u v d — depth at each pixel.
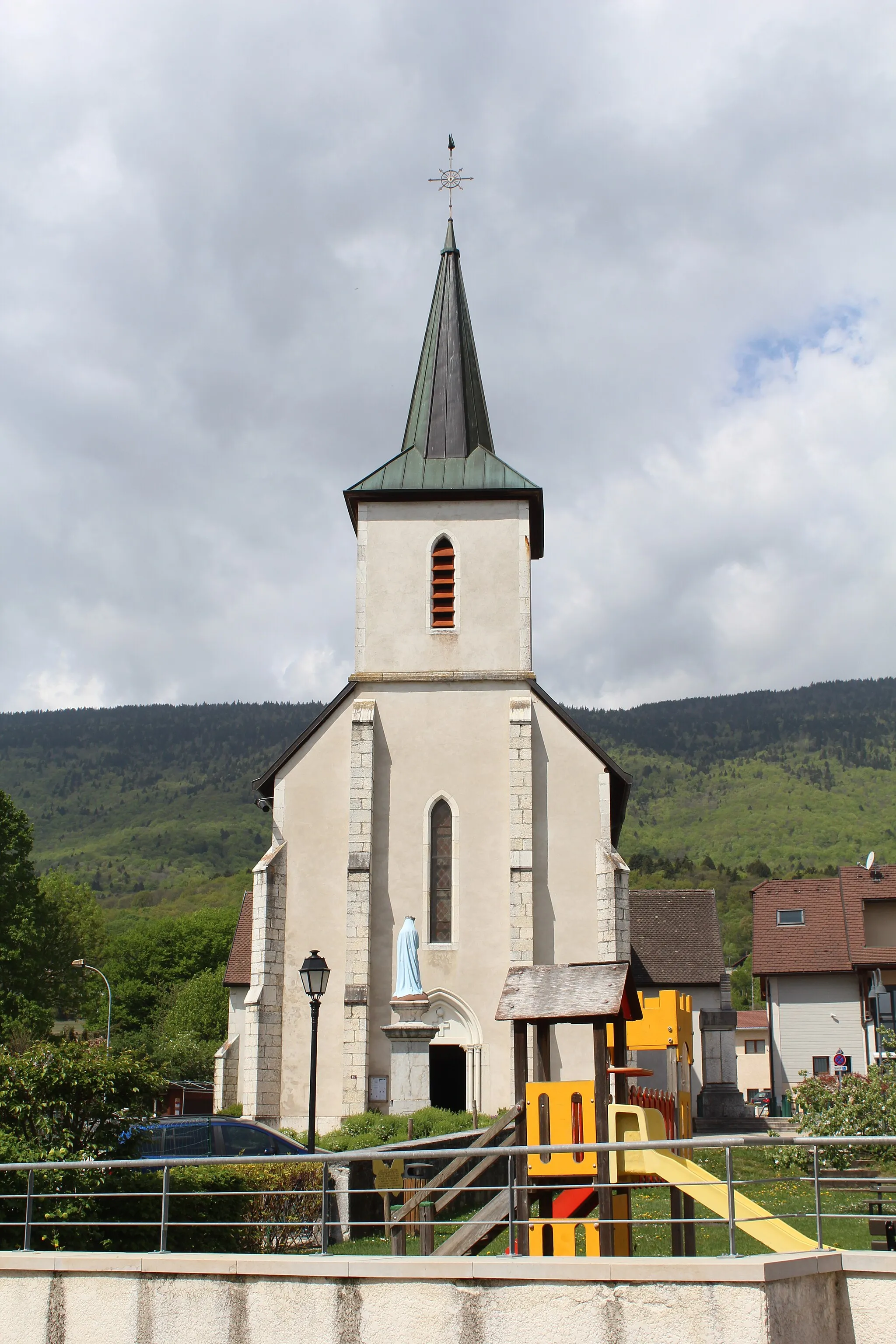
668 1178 11.66
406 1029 26.53
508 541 31.95
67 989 59.75
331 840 29.98
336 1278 9.01
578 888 29.27
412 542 32.12
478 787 30.20
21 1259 10.05
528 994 12.30
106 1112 13.27
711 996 47.19
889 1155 23.70
